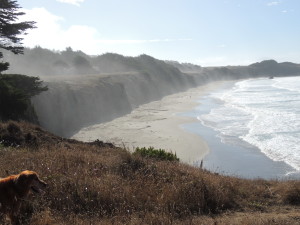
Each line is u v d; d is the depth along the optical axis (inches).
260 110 1983.3
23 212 237.0
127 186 312.2
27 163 349.7
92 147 584.4
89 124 1696.6
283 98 2618.1
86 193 280.8
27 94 998.4
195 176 381.1
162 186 330.0
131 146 1152.2
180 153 1057.5
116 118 1918.1
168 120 1736.0
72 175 314.5
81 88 1872.5
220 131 1387.8
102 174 346.3
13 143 507.5
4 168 323.9
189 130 1434.5
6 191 209.8
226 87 4662.9
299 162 930.1
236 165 920.9
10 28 1002.1
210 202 317.4
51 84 1720.0
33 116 1021.8
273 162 940.0
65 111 1600.6
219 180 389.4
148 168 383.2
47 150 463.8
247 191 381.4
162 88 3676.2
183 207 290.0
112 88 2220.7
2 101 848.3
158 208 275.1
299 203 359.9
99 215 256.8
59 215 245.9
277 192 394.0
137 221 241.8
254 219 274.8
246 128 1430.9
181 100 2933.1
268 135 1273.4
